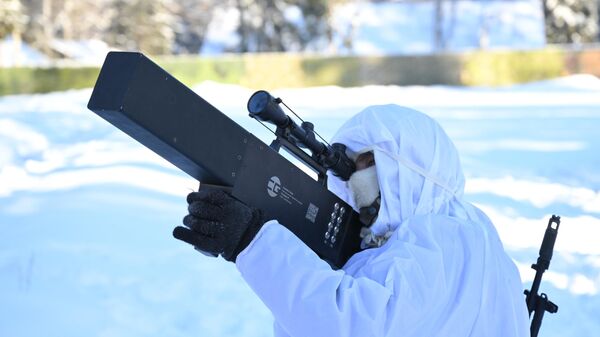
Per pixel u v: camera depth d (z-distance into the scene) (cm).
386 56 3506
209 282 625
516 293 225
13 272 641
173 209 894
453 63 3484
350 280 193
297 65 3509
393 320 192
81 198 952
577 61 3522
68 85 3438
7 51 4741
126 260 679
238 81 3516
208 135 183
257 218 190
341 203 230
